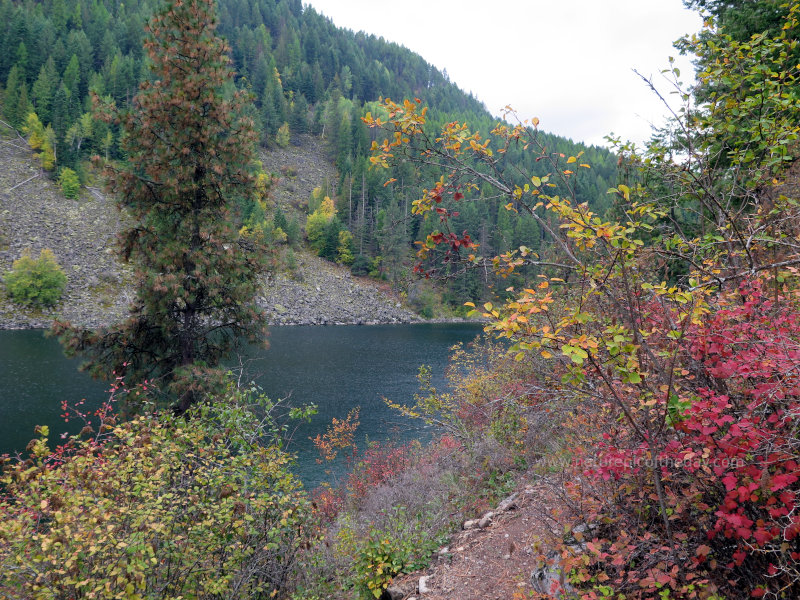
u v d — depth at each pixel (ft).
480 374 34.24
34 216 245.04
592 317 9.80
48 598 10.48
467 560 15.78
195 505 14.21
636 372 8.77
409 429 62.85
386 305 272.31
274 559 16.48
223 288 35.12
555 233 10.48
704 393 8.11
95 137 290.56
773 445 7.39
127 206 34.01
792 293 10.32
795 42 12.21
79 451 14.48
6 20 350.02
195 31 34.55
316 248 315.37
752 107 11.93
